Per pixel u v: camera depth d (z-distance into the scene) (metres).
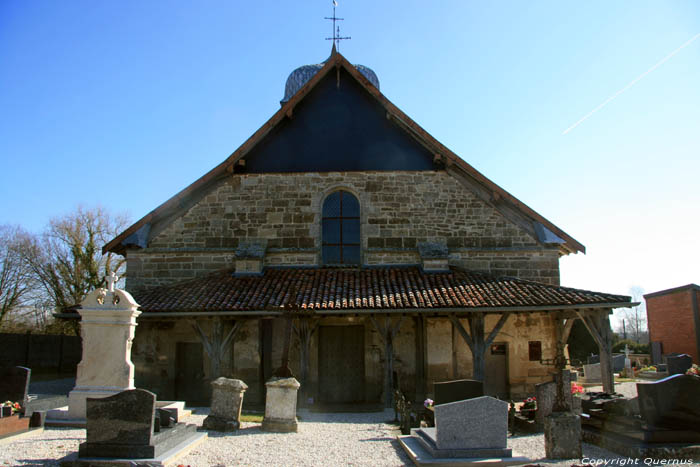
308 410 16.38
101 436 8.27
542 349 18.83
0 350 27.45
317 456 9.28
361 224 20.33
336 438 11.05
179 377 18.77
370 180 20.58
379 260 20.09
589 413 10.84
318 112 21.17
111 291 11.78
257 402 18.09
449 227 20.19
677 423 9.08
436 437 8.76
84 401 11.41
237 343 18.56
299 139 20.94
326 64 20.81
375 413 15.71
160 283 19.88
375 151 20.80
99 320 11.66
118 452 8.21
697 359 32.50
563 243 19.80
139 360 18.62
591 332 17.05
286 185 20.58
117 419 8.29
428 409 12.44
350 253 20.45
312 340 18.64
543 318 19.05
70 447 9.44
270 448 9.91
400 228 20.25
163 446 8.77
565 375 11.98
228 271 19.86
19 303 39.28
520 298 16.77
